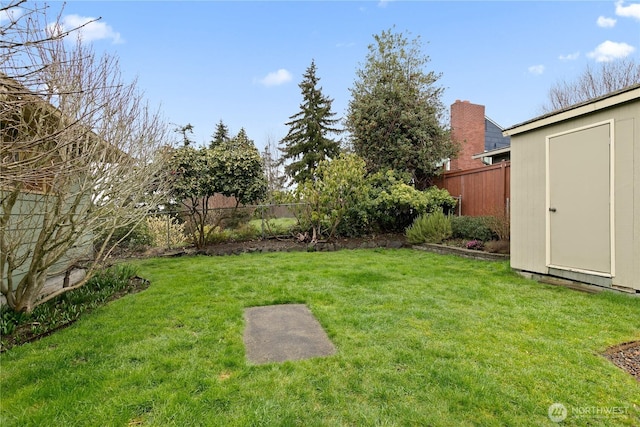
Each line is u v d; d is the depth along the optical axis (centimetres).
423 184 1139
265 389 227
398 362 261
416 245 896
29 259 462
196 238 895
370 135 1153
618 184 415
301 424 193
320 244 905
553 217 497
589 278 451
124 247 858
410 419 196
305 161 1925
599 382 232
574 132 466
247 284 504
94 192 415
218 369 253
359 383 233
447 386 228
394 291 457
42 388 225
